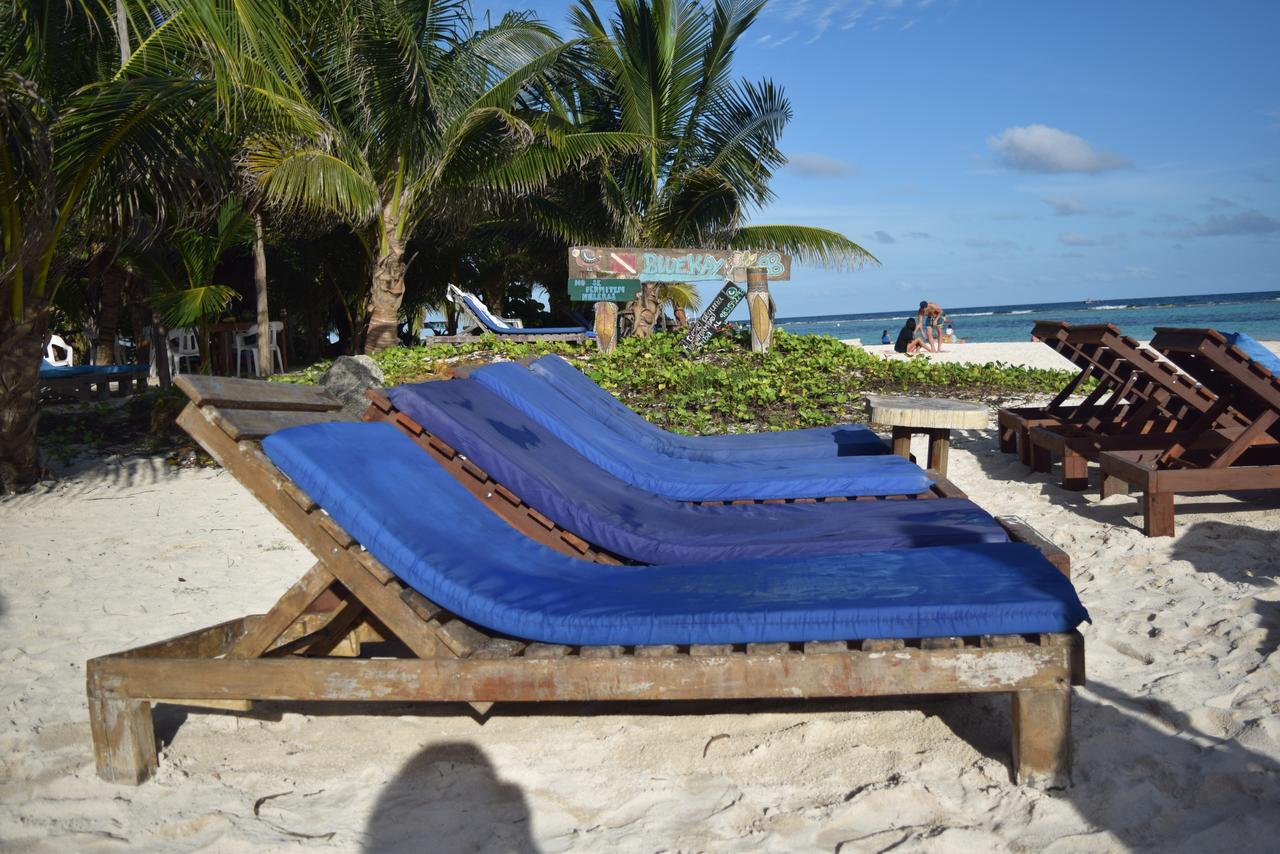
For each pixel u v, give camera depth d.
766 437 6.04
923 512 3.83
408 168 14.04
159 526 6.30
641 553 3.42
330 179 12.33
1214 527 5.07
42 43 7.89
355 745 3.01
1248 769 2.56
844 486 4.47
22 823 2.58
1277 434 5.60
